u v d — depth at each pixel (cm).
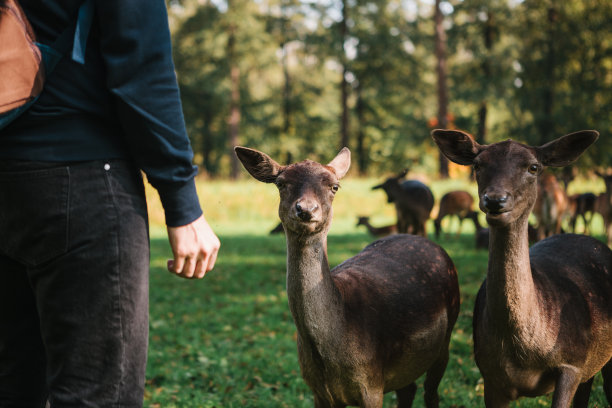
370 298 368
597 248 417
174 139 192
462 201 1581
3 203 187
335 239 1639
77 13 185
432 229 1919
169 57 192
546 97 3088
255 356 638
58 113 184
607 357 395
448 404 482
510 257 336
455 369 559
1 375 211
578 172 2845
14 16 177
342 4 4075
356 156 4862
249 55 4178
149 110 187
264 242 1684
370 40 4034
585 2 2973
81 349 189
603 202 1420
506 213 325
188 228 199
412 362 390
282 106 4694
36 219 184
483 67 3503
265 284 1077
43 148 183
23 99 177
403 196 1337
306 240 325
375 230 1566
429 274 423
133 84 185
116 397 192
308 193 320
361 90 4619
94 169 187
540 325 345
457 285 451
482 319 363
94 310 187
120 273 189
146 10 186
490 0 3189
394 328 371
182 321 812
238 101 4428
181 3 4266
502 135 3397
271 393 532
